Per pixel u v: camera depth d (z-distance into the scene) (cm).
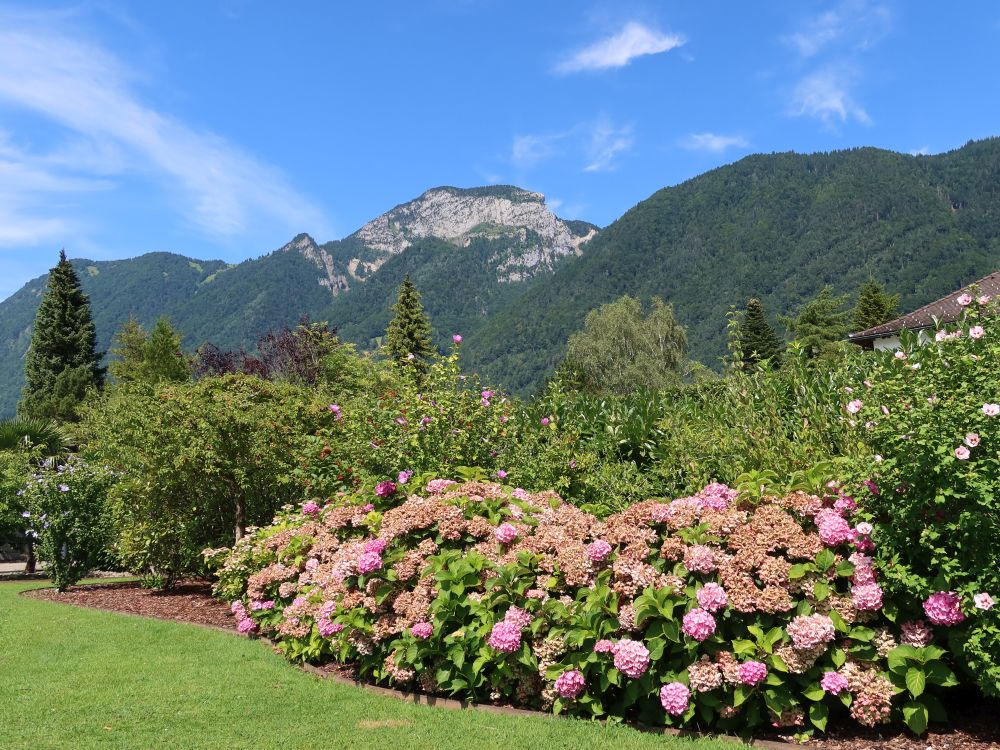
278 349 2941
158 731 349
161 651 529
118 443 881
